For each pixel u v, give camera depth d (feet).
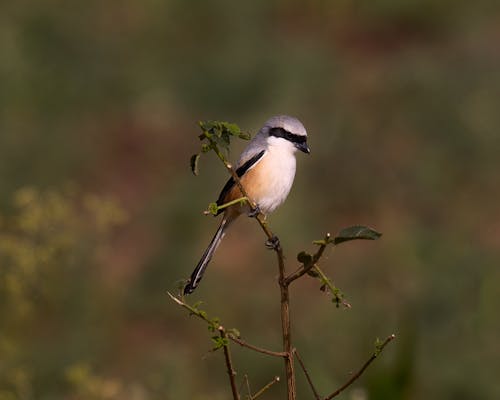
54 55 58.95
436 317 38.88
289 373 16.57
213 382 36.86
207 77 57.26
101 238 35.60
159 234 47.11
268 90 55.88
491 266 40.83
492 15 65.92
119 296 41.22
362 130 52.16
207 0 64.39
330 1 68.03
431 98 53.72
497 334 37.70
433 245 43.50
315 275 16.28
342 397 26.32
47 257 30.14
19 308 31.17
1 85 54.70
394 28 66.69
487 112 52.49
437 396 34.96
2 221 31.86
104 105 57.77
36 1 61.62
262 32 64.90
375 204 49.24
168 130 56.54
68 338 37.19
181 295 16.12
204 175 48.49
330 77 57.26
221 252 45.16
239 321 41.19
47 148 50.85
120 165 53.83
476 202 49.29
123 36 62.13
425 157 50.78
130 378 37.06
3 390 30.22
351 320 37.35
